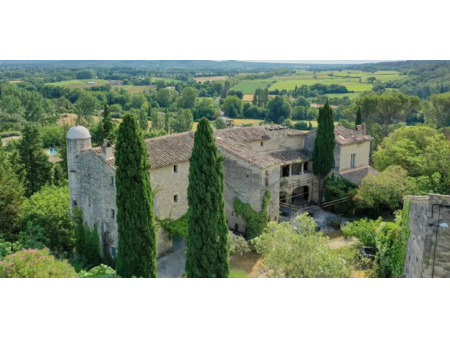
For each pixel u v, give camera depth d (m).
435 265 24.39
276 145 52.72
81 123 112.56
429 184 46.31
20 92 142.50
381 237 35.72
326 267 29.25
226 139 46.94
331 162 51.28
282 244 30.69
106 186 38.50
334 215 50.06
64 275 29.62
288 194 51.25
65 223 42.94
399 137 57.78
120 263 32.97
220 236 32.12
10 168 47.84
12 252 37.22
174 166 40.72
